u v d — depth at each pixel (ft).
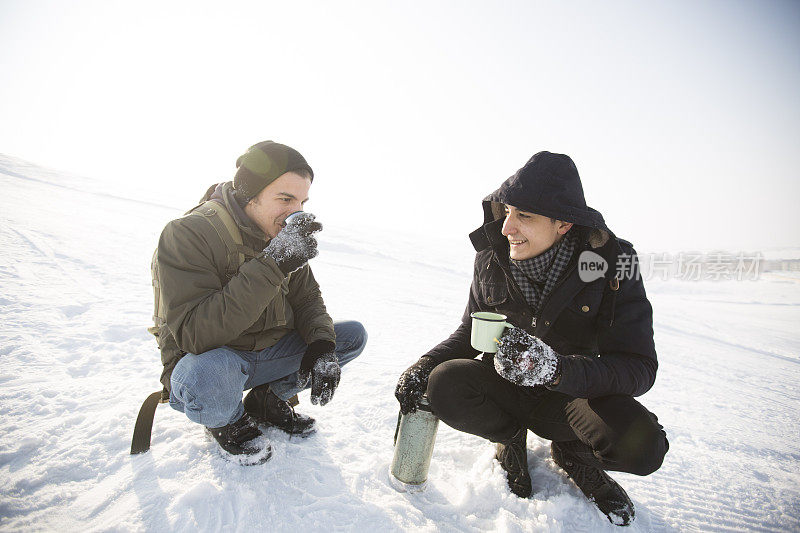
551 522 5.10
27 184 44.34
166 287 4.90
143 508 4.55
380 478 5.69
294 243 4.94
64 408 6.45
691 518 5.79
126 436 5.81
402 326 15.60
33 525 4.15
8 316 10.02
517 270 5.95
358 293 21.38
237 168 5.67
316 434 6.53
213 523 4.47
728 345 22.76
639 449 4.71
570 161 5.33
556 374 4.73
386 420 7.38
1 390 6.73
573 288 5.49
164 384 5.48
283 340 6.24
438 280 32.94
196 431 6.08
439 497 5.52
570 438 5.72
